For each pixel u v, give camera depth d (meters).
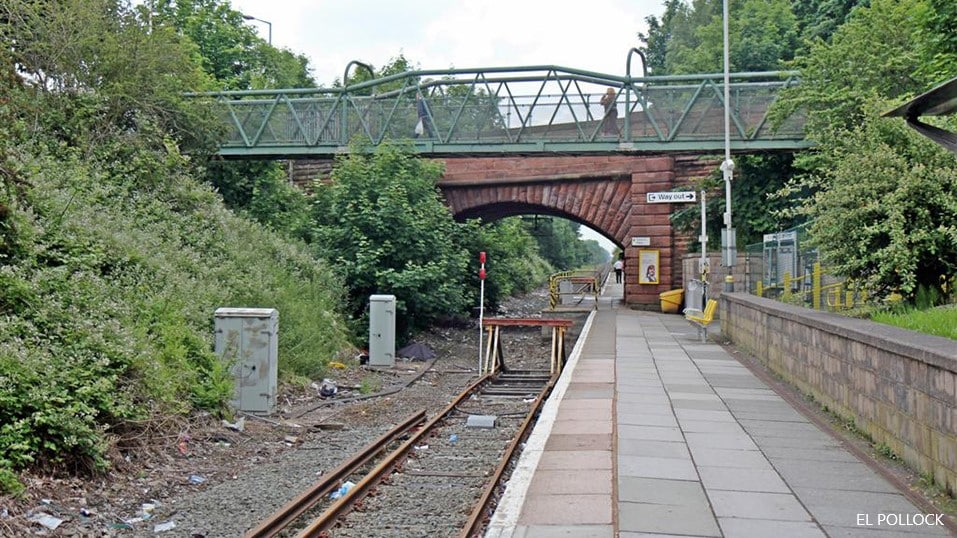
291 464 11.24
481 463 11.24
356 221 27.50
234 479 10.41
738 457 9.10
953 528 6.58
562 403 12.87
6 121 17.89
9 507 8.05
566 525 6.81
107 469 9.89
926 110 7.88
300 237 28.92
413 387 19.83
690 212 33.31
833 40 29.16
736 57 48.94
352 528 8.07
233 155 31.14
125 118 24.48
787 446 9.65
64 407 9.97
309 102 32.88
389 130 33.03
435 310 29.16
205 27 50.34
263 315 14.81
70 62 22.55
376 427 14.34
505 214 42.69
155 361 12.54
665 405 12.59
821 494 7.61
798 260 22.22
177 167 23.61
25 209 14.62
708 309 22.39
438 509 8.81
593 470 8.66
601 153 30.12
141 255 16.14
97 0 23.66
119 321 13.12
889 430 8.95
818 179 15.67
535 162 35.97
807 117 27.73
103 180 20.31
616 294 53.78
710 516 6.95
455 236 33.34
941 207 13.10
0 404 9.43
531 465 8.89
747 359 18.44
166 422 11.90
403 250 27.73
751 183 32.53
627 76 29.77
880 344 9.12
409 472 10.56
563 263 104.69
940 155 13.71
